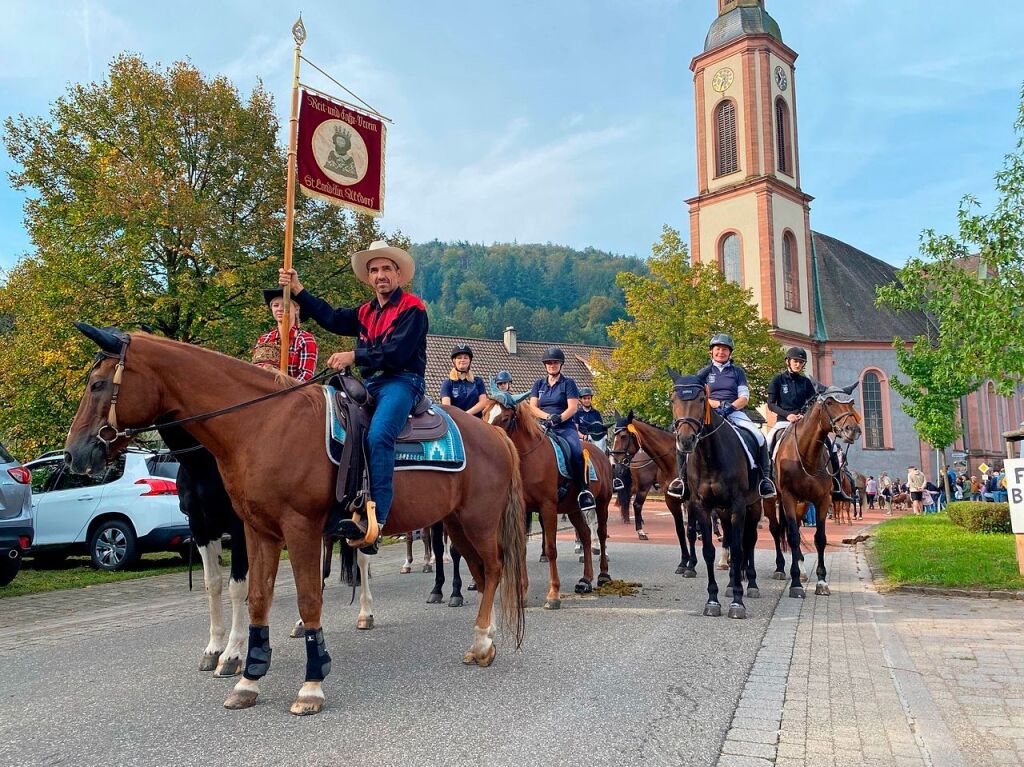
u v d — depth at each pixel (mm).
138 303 16797
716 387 9031
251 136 18141
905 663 5504
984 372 11922
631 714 4379
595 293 151125
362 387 4855
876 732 4070
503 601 5566
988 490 28938
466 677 5160
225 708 4461
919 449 43125
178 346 4547
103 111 17375
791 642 6188
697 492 7555
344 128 7383
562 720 4270
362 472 4590
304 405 4602
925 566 9820
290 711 4395
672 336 29547
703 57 43156
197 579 10539
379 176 7680
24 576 10750
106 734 4062
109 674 5352
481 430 5703
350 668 5402
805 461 8672
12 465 8984
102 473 4336
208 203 16719
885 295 13461
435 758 3711
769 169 40938
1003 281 11414
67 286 16125
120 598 8984
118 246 16078
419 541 15828
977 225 11430
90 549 11461
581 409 13539
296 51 6668
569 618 7281
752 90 41062
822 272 45656
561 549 14453
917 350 14445
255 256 17781
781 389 10086
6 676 5355
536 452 7746
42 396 17109
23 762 3676
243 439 4484
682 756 3748
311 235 19141
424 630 6746
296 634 6535
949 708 4539
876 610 7641
